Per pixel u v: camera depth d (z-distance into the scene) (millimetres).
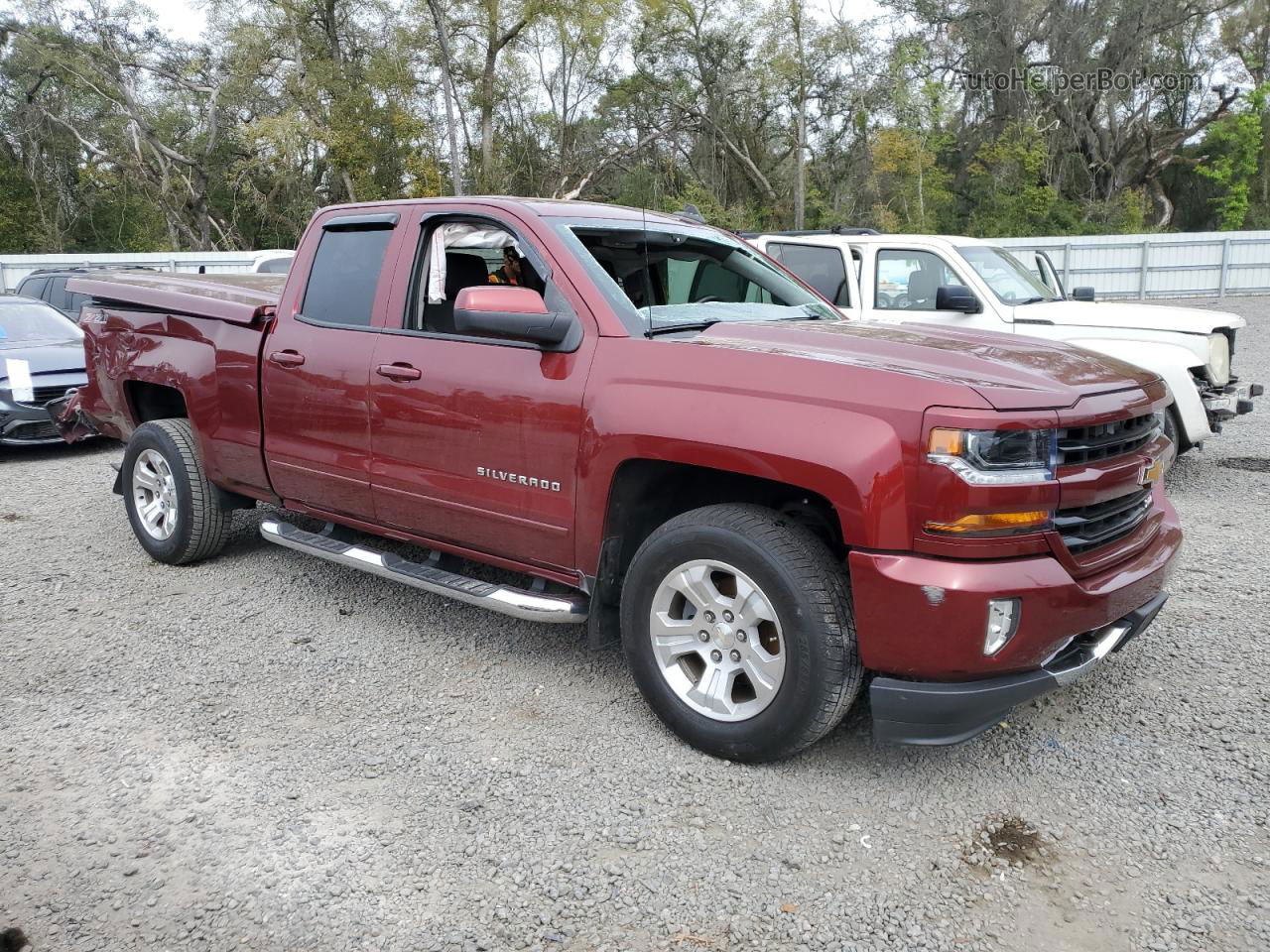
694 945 2518
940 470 2832
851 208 45562
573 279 3689
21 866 2832
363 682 4070
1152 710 3770
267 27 39094
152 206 46438
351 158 39031
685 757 3430
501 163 45094
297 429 4625
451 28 38625
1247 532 6055
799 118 41219
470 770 3359
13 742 3555
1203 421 7059
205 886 2748
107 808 3125
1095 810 3107
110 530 6426
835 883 2758
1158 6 42594
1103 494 3078
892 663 2953
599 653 4383
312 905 2662
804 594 3033
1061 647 3010
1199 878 2768
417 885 2750
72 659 4285
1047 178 44344
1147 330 7211
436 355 4000
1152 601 3496
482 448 3834
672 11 42719
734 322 3822
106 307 5895
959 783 3264
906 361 3203
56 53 42562
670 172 46062
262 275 6379
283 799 3176
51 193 46938
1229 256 26891
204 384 5066
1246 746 3486
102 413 5965
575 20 38781
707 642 3355
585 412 3508
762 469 3066
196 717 3754
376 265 4391
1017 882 2764
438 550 4297
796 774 3311
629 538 3656
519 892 2723
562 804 3145
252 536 6156
